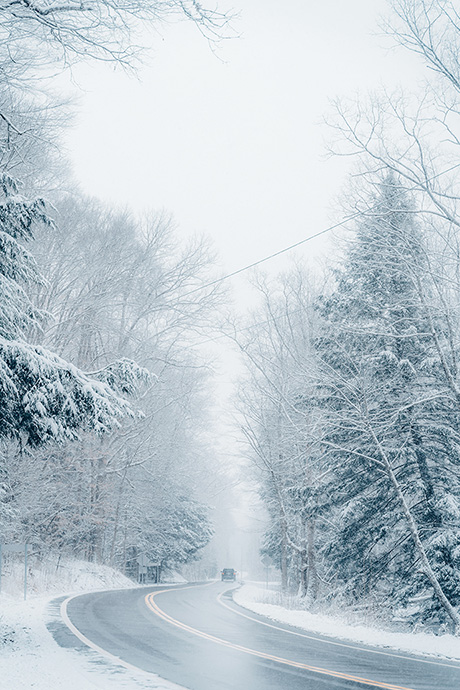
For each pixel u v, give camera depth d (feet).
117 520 145.89
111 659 36.04
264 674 33.86
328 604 82.74
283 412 93.25
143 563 160.56
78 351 123.95
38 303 102.99
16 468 91.25
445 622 64.44
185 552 192.03
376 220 61.87
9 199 41.06
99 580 124.26
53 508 112.68
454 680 33.99
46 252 98.63
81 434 112.47
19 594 79.97
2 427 38.93
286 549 121.90
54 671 30.68
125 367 42.29
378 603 72.43
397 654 45.73
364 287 76.18
